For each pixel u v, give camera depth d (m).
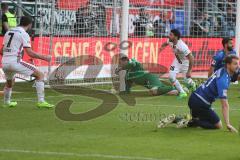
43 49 48.59
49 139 26.36
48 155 23.00
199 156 23.11
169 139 26.62
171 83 44.09
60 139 26.36
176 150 24.19
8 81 36.22
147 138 26.78
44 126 29.92
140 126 30.08
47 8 50.16
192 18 59.12
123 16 46.25
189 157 22.91
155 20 55.91
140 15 54.88
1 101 39.72
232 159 22.66
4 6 48.31
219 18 60.59
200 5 59.69
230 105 39.03
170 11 57.28
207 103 28.86
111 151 23.84
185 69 43.06
